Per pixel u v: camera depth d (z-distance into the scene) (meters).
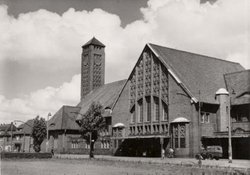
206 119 58.81
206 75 65.88
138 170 31.06
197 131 56.09
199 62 69.19
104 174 26.73
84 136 62.66
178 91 59.34
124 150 69.25
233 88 63.59
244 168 32.84
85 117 62.25
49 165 38.19
